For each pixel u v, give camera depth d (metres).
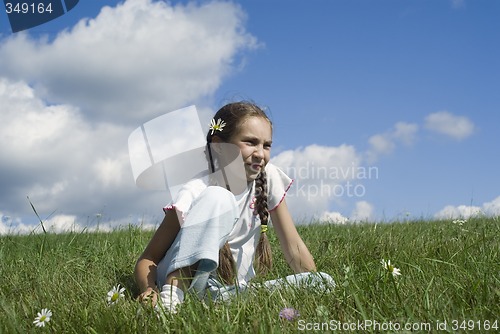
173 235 3.02
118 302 2.61
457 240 4.46
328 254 4.30
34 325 2.42
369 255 4.02
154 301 2.72
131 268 3.96
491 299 2.51
